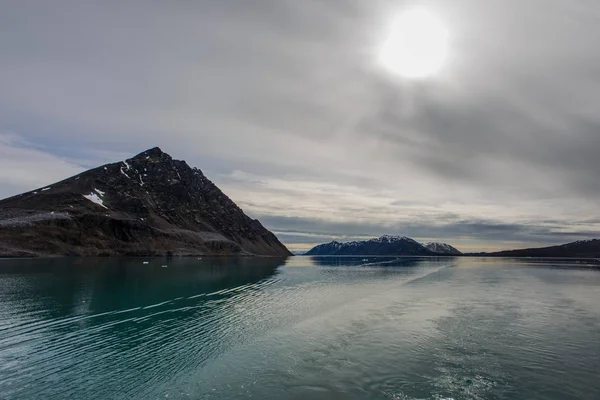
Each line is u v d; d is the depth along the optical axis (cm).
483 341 1959
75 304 2697
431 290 4184
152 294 3347
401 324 2338
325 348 1800
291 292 3872
